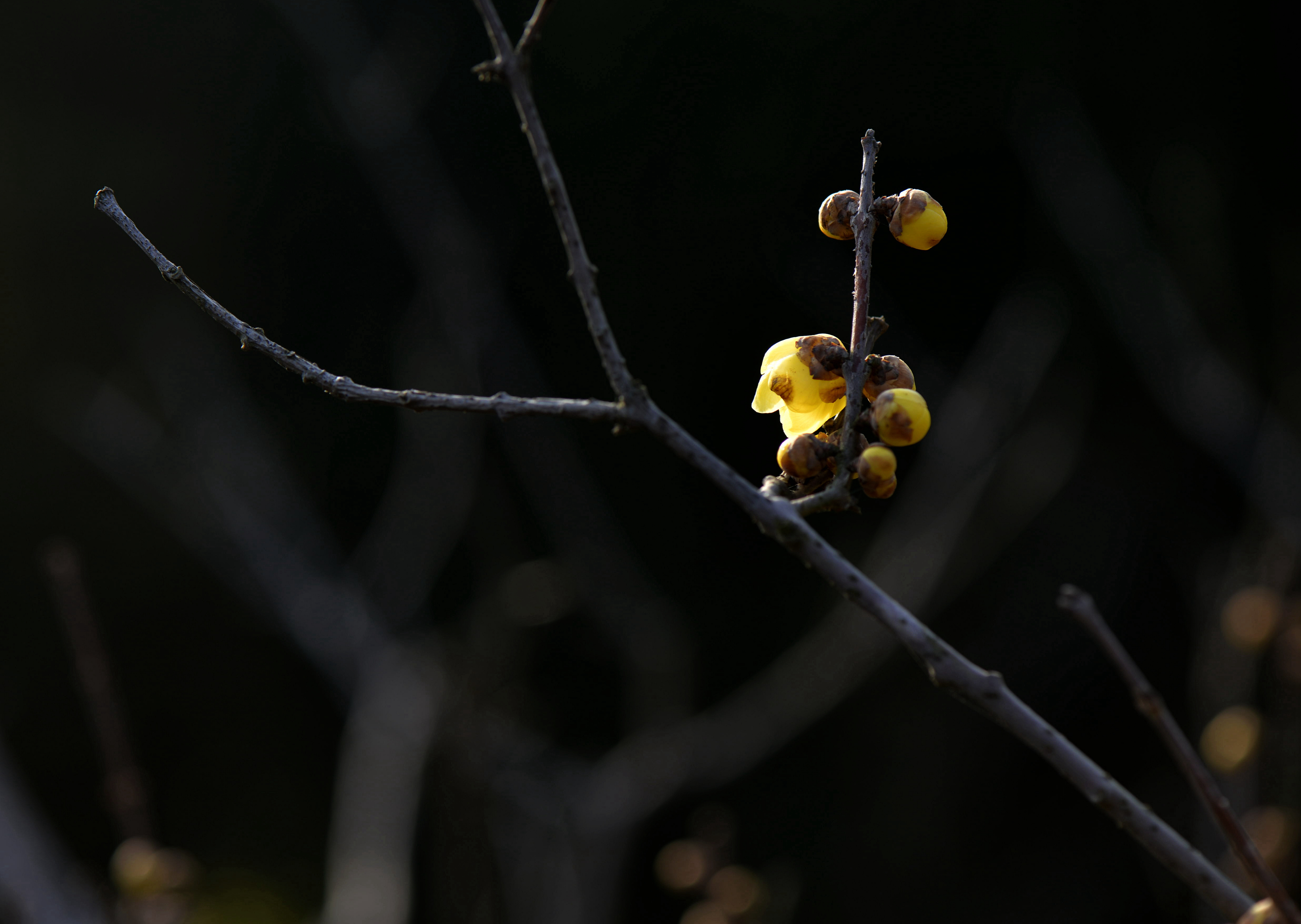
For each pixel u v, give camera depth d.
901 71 6.66
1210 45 6.37
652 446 7.07
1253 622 3.17
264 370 6.77
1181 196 5.74
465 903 3.67
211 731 7.19
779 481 1.00
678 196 6.91
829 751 6.84
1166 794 6.17
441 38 5.62
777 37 6.71
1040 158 5.54
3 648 6.80
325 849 7.01
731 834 3.33
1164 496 6.62
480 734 3.88
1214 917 3.38
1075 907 6.29
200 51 6.89
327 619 4.41
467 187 6.28
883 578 4.37
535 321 6.80
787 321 6.80
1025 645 6.78
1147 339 4.96
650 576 6.86
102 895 3.03
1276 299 5.94
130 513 7.02
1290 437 4.29
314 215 6.83
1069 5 6.41
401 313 6.73
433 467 4.75
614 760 4.04
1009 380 4.68
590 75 6.70
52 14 6.70
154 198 6.75
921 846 6.55
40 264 6.51
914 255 6.57
